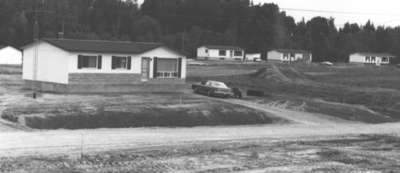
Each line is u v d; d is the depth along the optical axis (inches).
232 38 5866.1
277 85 2213.3
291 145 852.6
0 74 2161.7
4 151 647.8
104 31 5226.4
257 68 3462.1
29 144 708.0
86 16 5364.2
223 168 628.7
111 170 581.3
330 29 7253.9
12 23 4559.5
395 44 6865.2
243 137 920.3
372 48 6909.5
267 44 6181.1
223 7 6353.3
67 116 1001.5
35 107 1071.6
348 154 788.0
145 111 1131.9
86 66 1434.5
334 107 1535.4
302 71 3326.8
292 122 1243.2
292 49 6136.8
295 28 7249.0
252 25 6195.9
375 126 1279.5
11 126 888.9
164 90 1592.0
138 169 594.6
